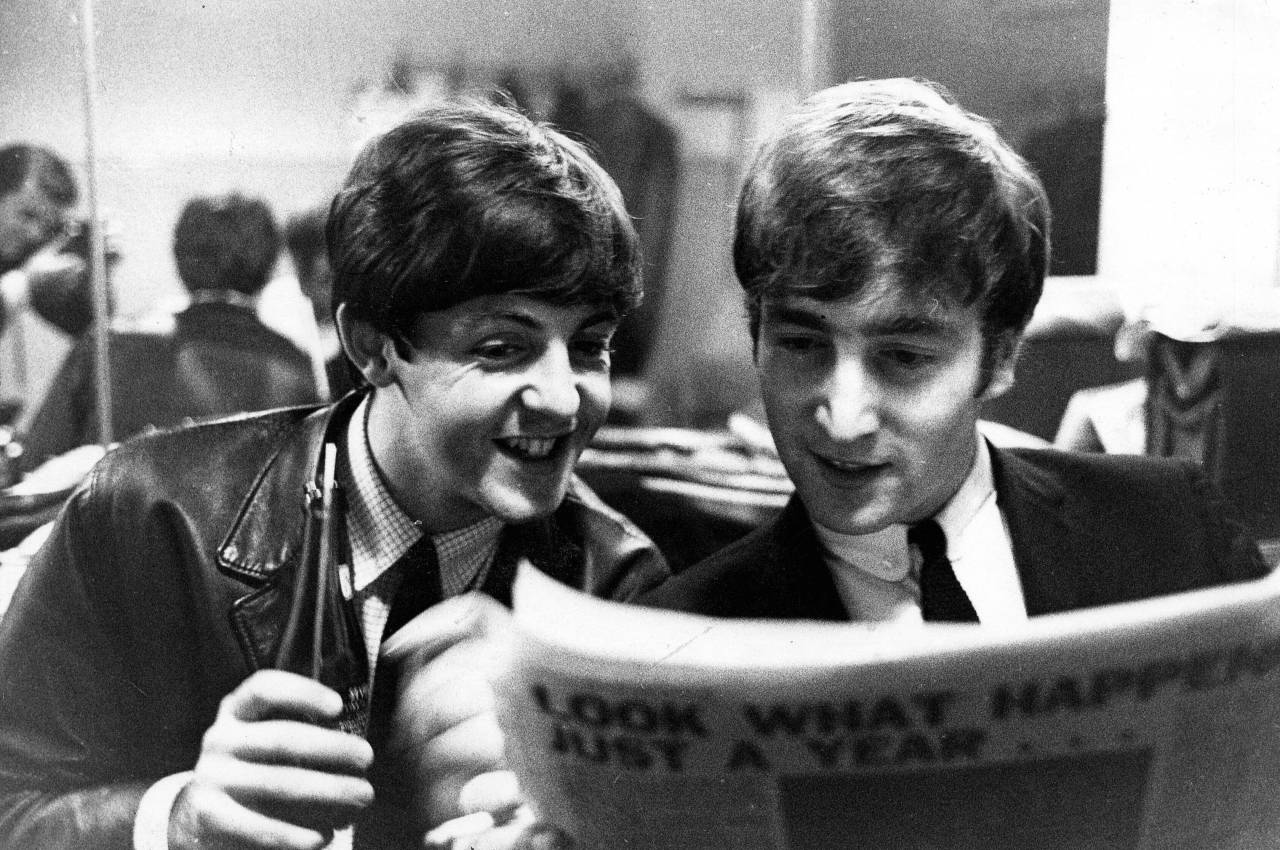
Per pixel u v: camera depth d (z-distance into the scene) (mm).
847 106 638
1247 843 548
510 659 538
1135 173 870
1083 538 672
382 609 745
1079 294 872
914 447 613
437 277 652
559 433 675
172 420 886
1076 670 472
